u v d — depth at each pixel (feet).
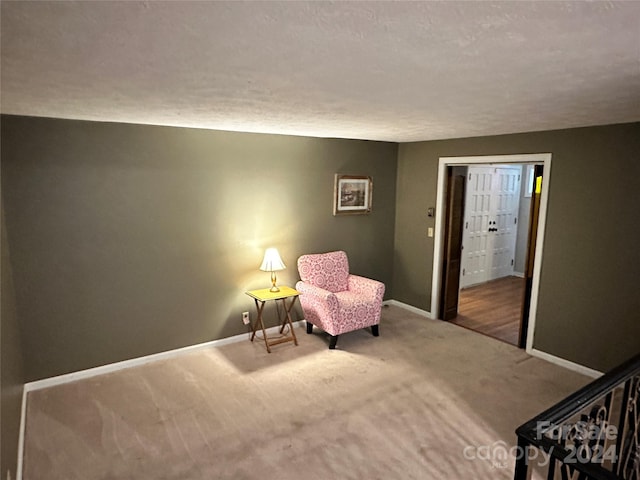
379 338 14.53
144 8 3.36
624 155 10.78
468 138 14.65
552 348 12.69
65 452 8.46
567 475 5.28
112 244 11.53
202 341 13.50
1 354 6.88
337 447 8.68
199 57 4.86
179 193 12.42
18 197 10.08
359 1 3.22
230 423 9.50
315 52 4.66
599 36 4.11
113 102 7.96
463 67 5.33
